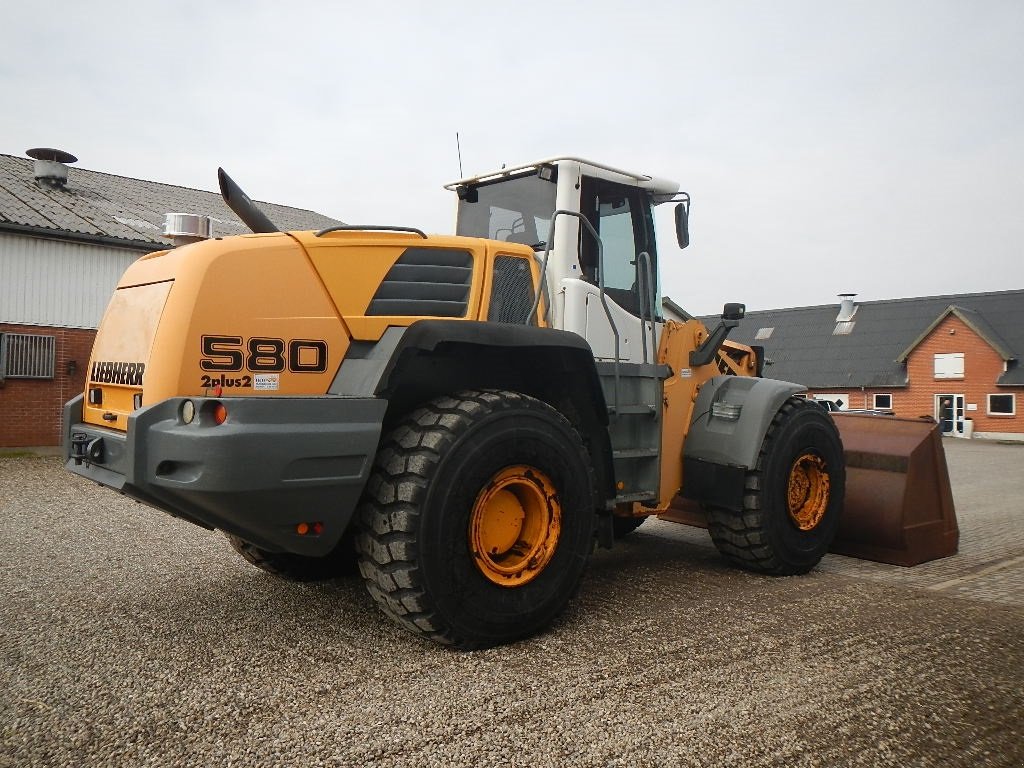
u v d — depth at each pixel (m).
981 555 5.65
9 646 3.26
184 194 20.09
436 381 3.58
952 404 32.31
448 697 2.71
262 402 2.88
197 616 3.69
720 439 4.55
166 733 2.44
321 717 2.55
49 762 2.26
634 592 4.23
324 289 3.26
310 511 3.00
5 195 14.97
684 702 2.69
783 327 39.09
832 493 4.98
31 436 13.75
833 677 2.95
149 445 2.90
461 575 3.12
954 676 3.00
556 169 4.34
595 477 3.75
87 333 14.25
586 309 4.12
